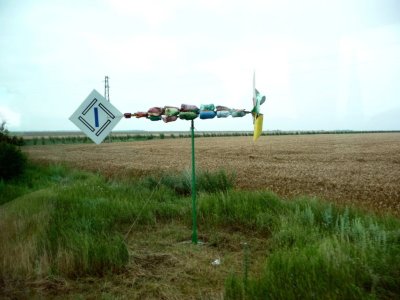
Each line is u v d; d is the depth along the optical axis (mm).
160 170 18812
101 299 3994
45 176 14969
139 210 7578
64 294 4172
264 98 5480
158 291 4188
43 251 5109
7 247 5285
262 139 76438
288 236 5598
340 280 3574
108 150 43344
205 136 112938
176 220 7461
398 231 5234
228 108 5770
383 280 3648
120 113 5500
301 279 3672
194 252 5496
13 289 4258
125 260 4988
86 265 4738
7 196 10008
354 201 10445
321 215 6801
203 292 4129
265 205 7621
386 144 49469
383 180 15055
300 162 24125
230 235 6324
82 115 5359
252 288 3645
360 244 4574
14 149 14523
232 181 10961
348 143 53312
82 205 7816
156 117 5688
